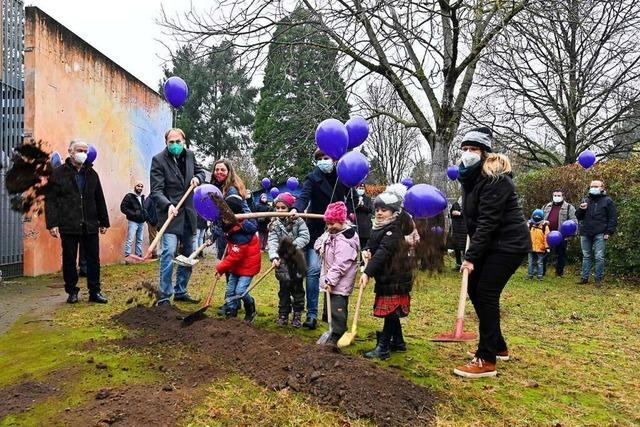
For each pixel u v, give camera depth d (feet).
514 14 31.24
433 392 10.83
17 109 26.99
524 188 44.34
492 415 10.12
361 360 11.34
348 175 14.73
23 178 21.75
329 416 9.42
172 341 13.76
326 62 37.78
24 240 27.22
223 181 17.83
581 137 53.01
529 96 50.70
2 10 25.81
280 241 16.96
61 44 30.09
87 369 11.53
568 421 10.01
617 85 47.09
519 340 16.48
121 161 38.88
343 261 14.24
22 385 10.50
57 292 22.43
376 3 30.55
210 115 97.55
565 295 26.25
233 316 17.19
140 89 42.52
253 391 10.49
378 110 40.70
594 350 15.46
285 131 40.78
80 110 32.55
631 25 40.24
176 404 9.62
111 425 8.72
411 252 13.73
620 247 32.50
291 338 13.21
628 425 9.93
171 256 17.85
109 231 36.96
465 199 12.77
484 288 12.26
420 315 19.74
